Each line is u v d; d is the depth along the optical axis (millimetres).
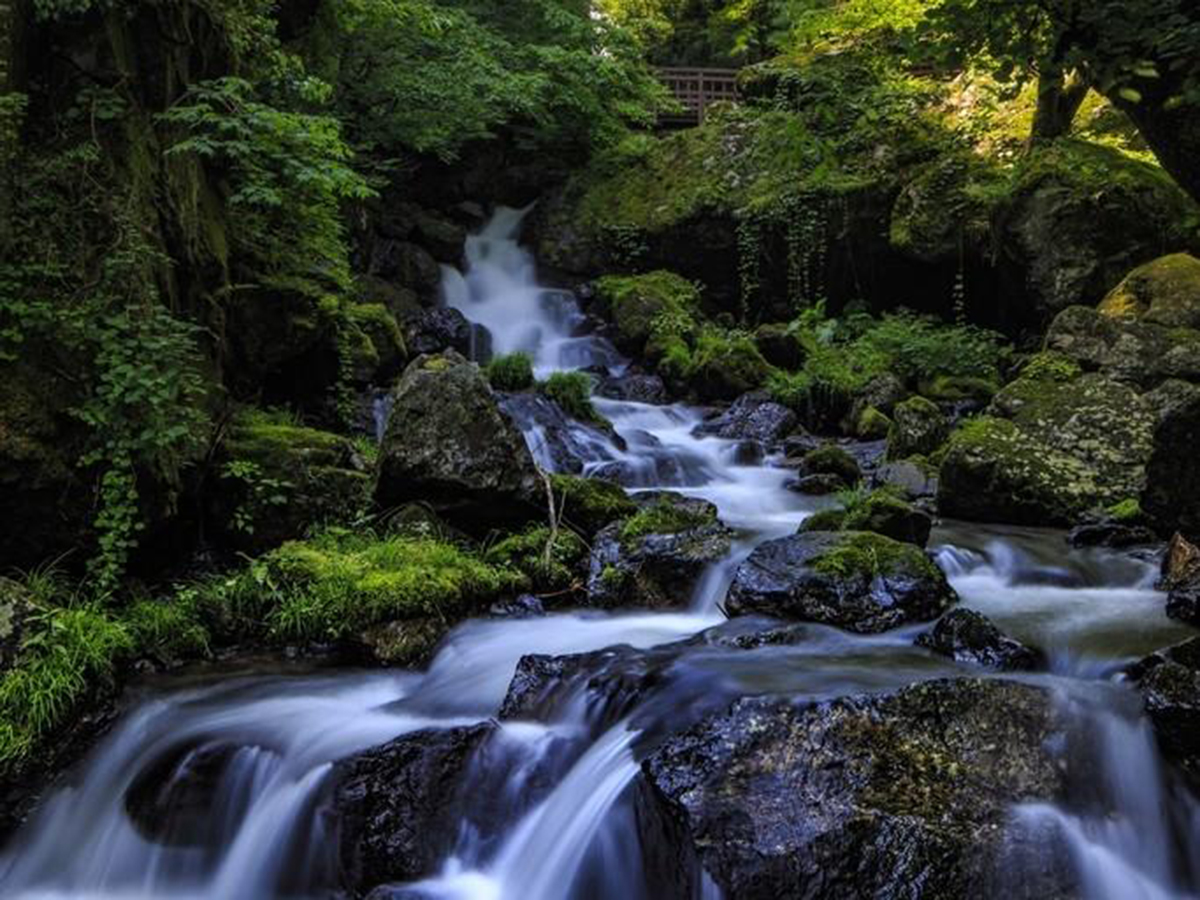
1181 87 5176
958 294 14586
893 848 3883
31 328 6020
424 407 7859
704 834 3963
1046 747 4445
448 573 6980
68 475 6031
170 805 5160
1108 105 15469
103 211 6465
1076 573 7473
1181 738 4418
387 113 16516
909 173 15453
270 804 5031
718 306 17578
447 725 5262
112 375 6090
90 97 6582
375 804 4766
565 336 17000
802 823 3971
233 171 8383
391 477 7762
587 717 5234
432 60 17109
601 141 19891
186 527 7246
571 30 19781
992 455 9164
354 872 4676
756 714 4438
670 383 15070
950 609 6273
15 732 5207
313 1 11273
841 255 16094
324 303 9602
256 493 7367
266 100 9555
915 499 9891
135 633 6160
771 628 6102
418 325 14914
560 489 8305
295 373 9852
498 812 4828
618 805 4484
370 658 6383
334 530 7488
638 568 7441
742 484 11234
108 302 6293
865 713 4426
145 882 5066
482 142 19203
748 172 17172
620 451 11766
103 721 5582
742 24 20531
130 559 6723
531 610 7195
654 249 17812
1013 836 4027
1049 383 10156
